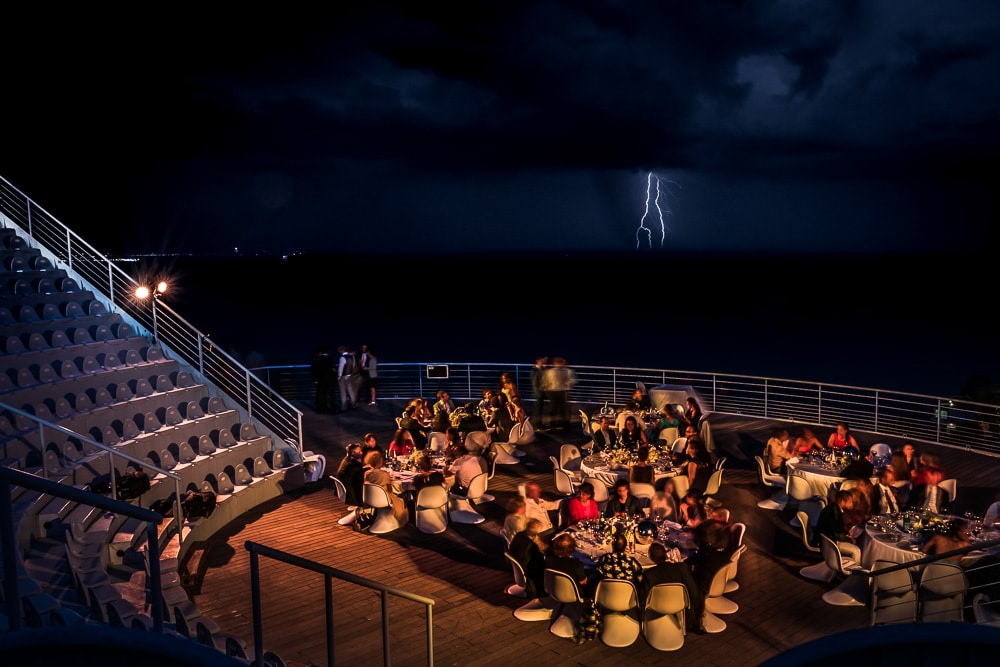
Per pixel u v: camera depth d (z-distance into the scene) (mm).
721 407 19547
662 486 11469
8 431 10641
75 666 2533
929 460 10133
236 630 8547
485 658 7922
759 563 10234
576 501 10141
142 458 12039
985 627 2066
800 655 2004
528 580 8797
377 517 11867
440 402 15836
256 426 14461
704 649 8062
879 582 8242
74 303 14336
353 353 20188
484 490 12109
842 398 37438
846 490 9438
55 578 7742
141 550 9492
